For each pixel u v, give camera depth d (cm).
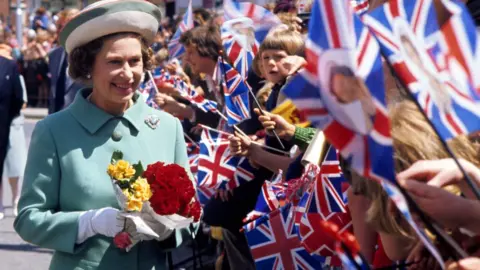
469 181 471
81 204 722
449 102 484
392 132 499
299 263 880
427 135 496
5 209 2083
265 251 892
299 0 1293
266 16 1112
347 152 462
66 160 725
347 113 459
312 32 457
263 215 908
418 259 532
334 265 794
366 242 626
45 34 4431
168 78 1410
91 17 717
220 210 1076
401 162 494
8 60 1900
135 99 766
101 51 727
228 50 1117
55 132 734
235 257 1102
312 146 817
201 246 1373
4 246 1695
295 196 869
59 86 1919
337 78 457
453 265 469
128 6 721
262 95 1067
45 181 725
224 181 1053
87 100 747
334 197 793
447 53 485
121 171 697
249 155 989
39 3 5519
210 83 1303
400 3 484
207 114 1312
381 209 514
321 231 784
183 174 709
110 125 740
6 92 1895
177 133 774
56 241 714
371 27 476
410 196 485
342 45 456
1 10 6234
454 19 484
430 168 484
